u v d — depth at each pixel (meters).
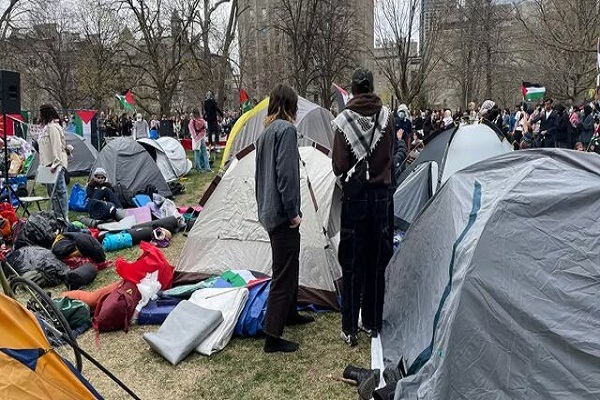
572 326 2.52
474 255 2.72
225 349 4.18
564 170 2.85
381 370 3.62
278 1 41.78
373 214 3.96
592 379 2.45
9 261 5.62
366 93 3.92
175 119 28.55
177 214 8.35
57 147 7.33
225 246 5.43
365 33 38.25
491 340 2.63
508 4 33.03
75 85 40.44
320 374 3.78
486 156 6.75
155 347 4.05
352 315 4.16
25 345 2.43
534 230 2.69
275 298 4.06
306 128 9.64
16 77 7.41
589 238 2.61
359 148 3.83
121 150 10.19
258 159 4.01
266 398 3.49
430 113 18.94
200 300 4.49
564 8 19.53
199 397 3.52
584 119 14.13
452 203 3.38
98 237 7.16
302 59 31.88
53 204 7.47
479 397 2.62
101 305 4.59
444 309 2.92
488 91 33.97
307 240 5.02
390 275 4.38
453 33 35.72
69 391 2.54
